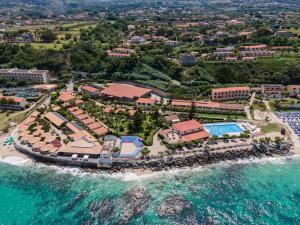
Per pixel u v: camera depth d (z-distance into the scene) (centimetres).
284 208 9238
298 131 13125
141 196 9731
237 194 9831
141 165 11012
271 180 10488
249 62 19550
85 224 8719
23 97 17138
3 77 19875
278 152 11912
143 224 8656
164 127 13175
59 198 9744
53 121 13900
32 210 9312
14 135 13250
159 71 19625
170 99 16312
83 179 10600
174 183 10331
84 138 12019
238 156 11675
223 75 18488
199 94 17038
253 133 12762
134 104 15888
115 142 12119
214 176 10700
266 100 16462
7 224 8831
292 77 18262
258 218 8862
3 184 10431
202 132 12644
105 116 14500
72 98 16575
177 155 11356
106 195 9806
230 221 8750
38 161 11619
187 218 8862
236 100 16388
